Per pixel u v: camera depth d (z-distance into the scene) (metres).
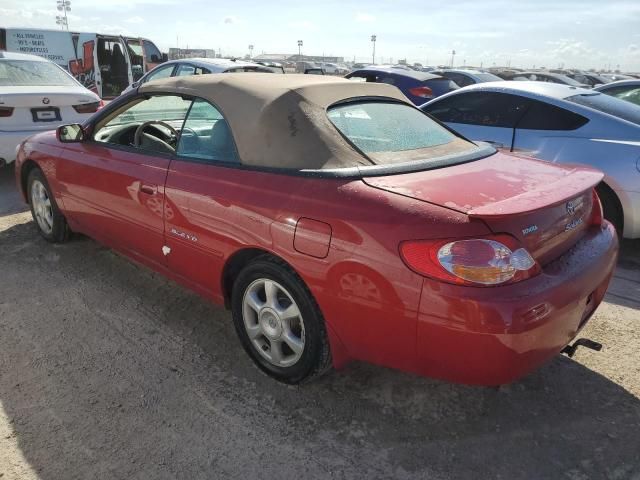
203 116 3.02
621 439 2.41
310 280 2.39
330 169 2.46
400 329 2.17
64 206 4.17
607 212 4.58
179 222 3.02
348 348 2.42
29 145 4.49
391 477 2.20
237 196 2.67
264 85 2.87
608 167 4.48
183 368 2.91
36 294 3.69
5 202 5.82
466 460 2.29
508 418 2.55
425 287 2.07
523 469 2.24
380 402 2.66
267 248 2.55
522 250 2.11
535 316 2.04
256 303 2.78
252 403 2.64
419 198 2.22
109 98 13.82
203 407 2.60
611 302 3.77
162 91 3.32
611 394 2.72
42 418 2.49
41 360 2.94
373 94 3.14
